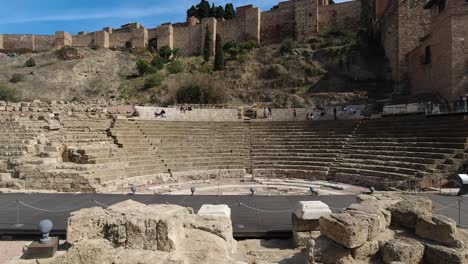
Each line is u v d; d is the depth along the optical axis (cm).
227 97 5375
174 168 2486
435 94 3198
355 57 5394
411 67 4019
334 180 2319
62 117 2684
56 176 1798
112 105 4162
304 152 2723
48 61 7612
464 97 2605
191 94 5334
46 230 702
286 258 741
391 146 2298
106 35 8662
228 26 7731
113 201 1329
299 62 5844
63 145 2136
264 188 2117
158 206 813
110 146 2412
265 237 930
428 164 1862
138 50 8338
